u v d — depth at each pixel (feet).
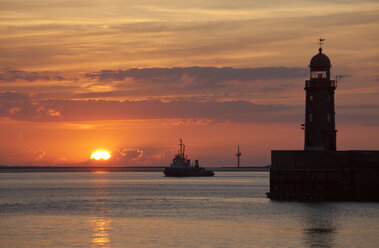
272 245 338.13
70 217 485.15
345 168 531.50
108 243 349.61
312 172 543.39
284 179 559.38
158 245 341.62
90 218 476.13
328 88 569.64
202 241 353.10
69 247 338.75
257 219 449.48
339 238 358.64
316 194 540.93
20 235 382.22
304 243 343.05
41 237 373.20
